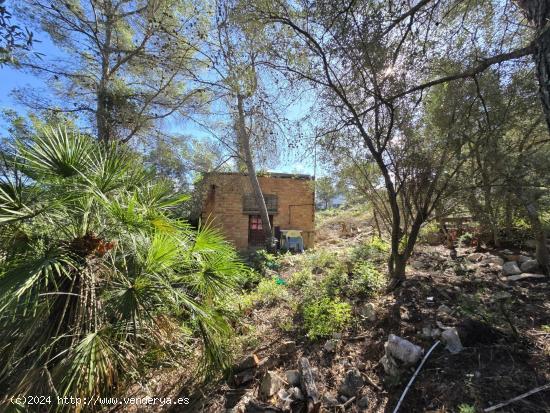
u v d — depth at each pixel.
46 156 2.87
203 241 3.25
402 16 3.19
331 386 2.81
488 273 4.34
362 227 11.73
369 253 5.76
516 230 5.10
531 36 3.20
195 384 3.05
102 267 2.76
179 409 2.80
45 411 2.15
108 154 3.38
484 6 3.54
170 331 2.96
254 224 11.91
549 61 2.17
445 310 3.34
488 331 2.82
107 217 2.98
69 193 2.68
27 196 2.62
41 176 2.81
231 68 5.72
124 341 2.51
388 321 3.42
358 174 5.60
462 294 3.45
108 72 9.03
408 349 2.77
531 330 2.81
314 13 3.30
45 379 2.21
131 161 3.53
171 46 8.56
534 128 3.42
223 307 3.44
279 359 3.26
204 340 2.98
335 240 11.02
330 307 3.76
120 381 2.55
